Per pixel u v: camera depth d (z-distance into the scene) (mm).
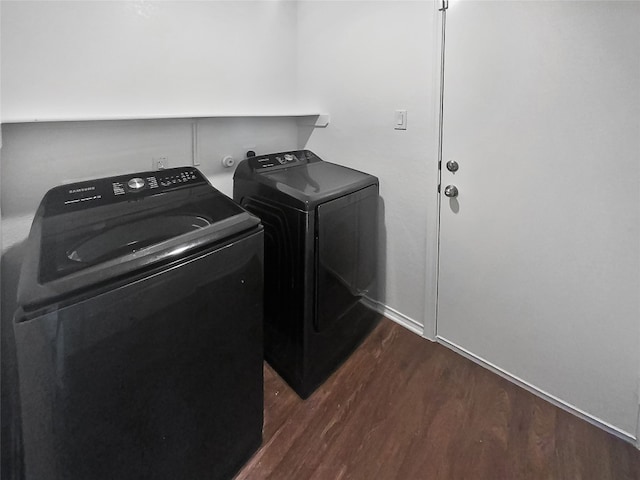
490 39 1464
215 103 1931
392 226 2037
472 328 1789
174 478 1001
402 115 1851
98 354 778
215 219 1126
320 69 2229
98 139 1514
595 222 1297
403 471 1226
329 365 1711
